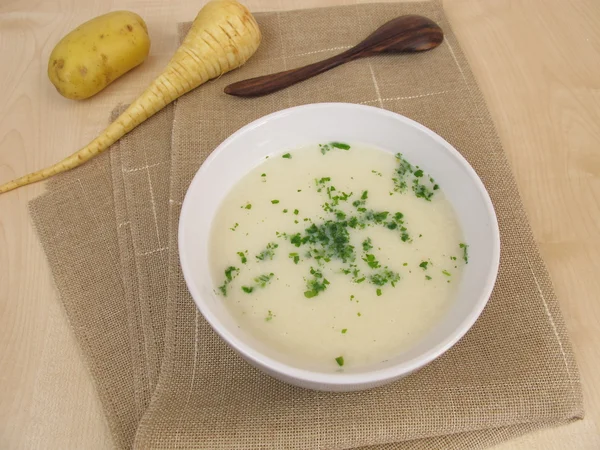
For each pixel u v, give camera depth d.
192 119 0.31
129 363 0.25
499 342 0.24
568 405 0.22
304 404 0.22
